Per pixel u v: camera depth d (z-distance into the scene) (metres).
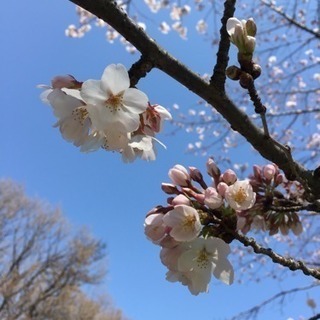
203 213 0.20
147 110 0.20
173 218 0.19
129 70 0.19
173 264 0.20
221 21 0.20
